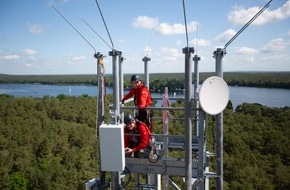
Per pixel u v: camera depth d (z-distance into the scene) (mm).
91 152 73312
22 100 103125
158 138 8336
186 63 5250
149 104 7324
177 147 7867
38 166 70375
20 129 82562
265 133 73812
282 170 61281
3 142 75188
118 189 6082
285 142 70000
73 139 80000
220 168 6027
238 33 5555
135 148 6137
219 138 5973
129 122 6293
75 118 93625
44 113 93812
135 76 7277
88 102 106750
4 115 90750
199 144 5977
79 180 63344
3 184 63562
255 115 86188
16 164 70250
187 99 5324
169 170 6156
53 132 81562
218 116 5930
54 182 63812
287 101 140375
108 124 5828
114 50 5762
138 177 8047
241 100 143750
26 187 64500
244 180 57375
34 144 77250
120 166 5754
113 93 5887
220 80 5609
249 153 65312
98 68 6320
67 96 115562
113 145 5711
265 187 55750
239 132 73250
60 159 74250
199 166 5973
